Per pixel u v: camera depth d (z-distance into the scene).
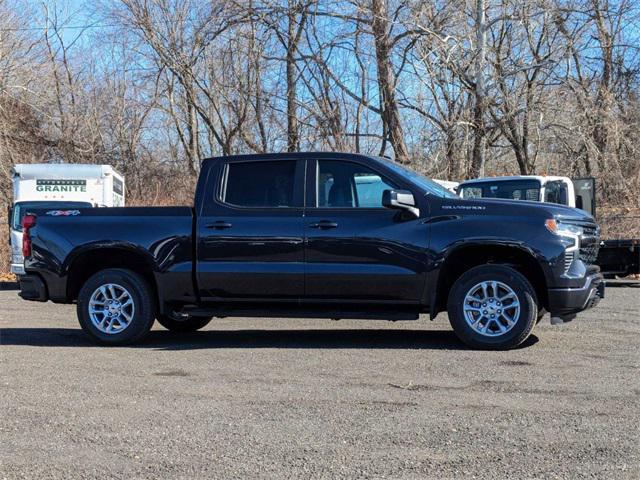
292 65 24.00
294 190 8.09
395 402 5.64
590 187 17.00
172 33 26.02
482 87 21.75
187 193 28.14
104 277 8.45
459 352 7.54
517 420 5.12
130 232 8.35
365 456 4.47
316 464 4.35
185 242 8.20
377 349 7.86
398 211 7.76
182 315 8.95
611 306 11.91
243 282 8.06
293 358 7.41
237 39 24.41
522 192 14.64
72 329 10.17
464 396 5.77
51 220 8.64
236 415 5.37
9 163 27.42
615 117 22.83
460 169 22.16
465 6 22.12
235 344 8.45
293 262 7.92
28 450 4.69
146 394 6.02
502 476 4.12
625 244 15.53
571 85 22.78
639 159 22.30
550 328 9.27
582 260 7.68
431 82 22.28
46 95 29.45
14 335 9.49
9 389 6.22
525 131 22.83
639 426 4.95
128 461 4.47
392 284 7.71
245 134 25.17
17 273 17.06
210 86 26.28
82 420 5.30
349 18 22.41
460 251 7.70
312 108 23.75
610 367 6.75
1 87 27.94
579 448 4.54
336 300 7.91
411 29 21.66
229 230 8.09
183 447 4.70
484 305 7.62
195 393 6.02
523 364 6.88
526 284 7.47
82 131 29.38
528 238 7.43
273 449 4.62
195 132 28.41
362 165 8.02
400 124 22.84
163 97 28.31
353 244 7.78
